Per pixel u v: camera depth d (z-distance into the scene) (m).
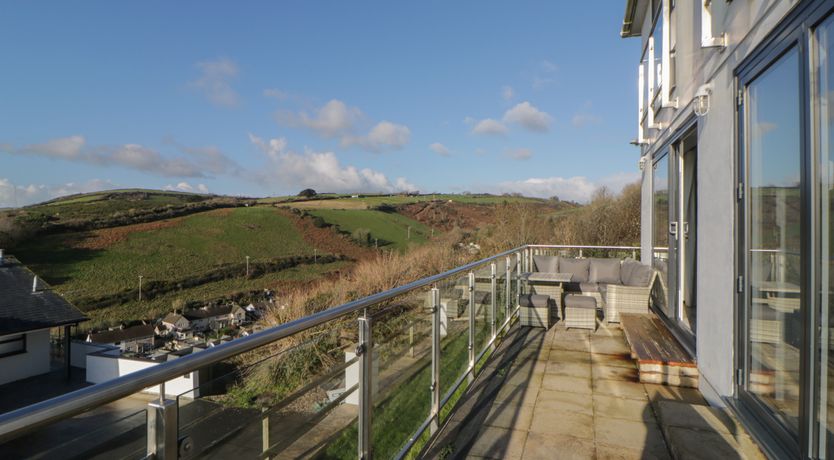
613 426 3.12
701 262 3.62
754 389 2.68
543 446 2.85
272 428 1.41
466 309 3.97
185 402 1.10
